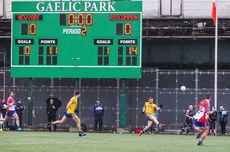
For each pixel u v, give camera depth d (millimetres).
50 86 119000
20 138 77188
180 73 117125
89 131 110812
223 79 119000
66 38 106688
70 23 106625
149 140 77875
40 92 119062
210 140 81125
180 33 124125
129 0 106000
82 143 68188
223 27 122188
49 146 61875
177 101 116000
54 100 108812
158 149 59781
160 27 121438
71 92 118438
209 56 120938
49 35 107125
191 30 123750
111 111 117562
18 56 107875
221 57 120625
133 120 117750
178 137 89062
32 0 107750
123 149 59094
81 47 106438
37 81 121625
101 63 106062
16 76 108000
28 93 110625
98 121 113938
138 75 105250
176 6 121188
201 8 121875
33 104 118812
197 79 113500
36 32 107375
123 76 105625
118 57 105625
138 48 105062
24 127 111062
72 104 81625
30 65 107625
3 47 125375
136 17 105125
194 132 106188
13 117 109375
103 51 105938
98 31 105938
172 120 115812
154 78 117875
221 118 107125
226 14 121188
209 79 119000
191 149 60562
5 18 122812
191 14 122125
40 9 107188
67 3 106625
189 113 105062
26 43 107562
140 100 117812
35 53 107438
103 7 105750
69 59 106688
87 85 120000
